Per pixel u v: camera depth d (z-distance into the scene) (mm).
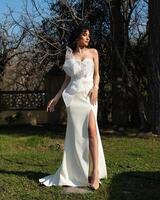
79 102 7398
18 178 8047
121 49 17188
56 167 9141
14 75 22484
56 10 17734
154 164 9648
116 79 17547
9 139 13617
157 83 14812
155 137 14430
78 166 7422
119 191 7266
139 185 7727
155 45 14898
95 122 7398
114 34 16672
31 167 9141
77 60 7465
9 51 21969
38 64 19969
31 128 17859
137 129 16578
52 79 19938
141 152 11281
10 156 10555
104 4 17297
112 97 17906
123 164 9531
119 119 17625
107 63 18734
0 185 7578
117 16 17141
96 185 7297
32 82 22188
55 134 15383
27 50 21203
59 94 7820
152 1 14883
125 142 13375
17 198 6918
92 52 7590
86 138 7379
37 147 12180
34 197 6930
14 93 20141
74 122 7406
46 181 7617
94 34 18297
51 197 6914
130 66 18078
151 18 14969
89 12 17188
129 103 18031
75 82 7426
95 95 7438
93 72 7559
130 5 16438
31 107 20047
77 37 7516
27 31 17984
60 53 17359
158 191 7359
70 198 6875
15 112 19891
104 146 12523
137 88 16859
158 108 14766
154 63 14898
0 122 19812
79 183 7430
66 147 7488
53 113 19688
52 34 17969
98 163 7465
